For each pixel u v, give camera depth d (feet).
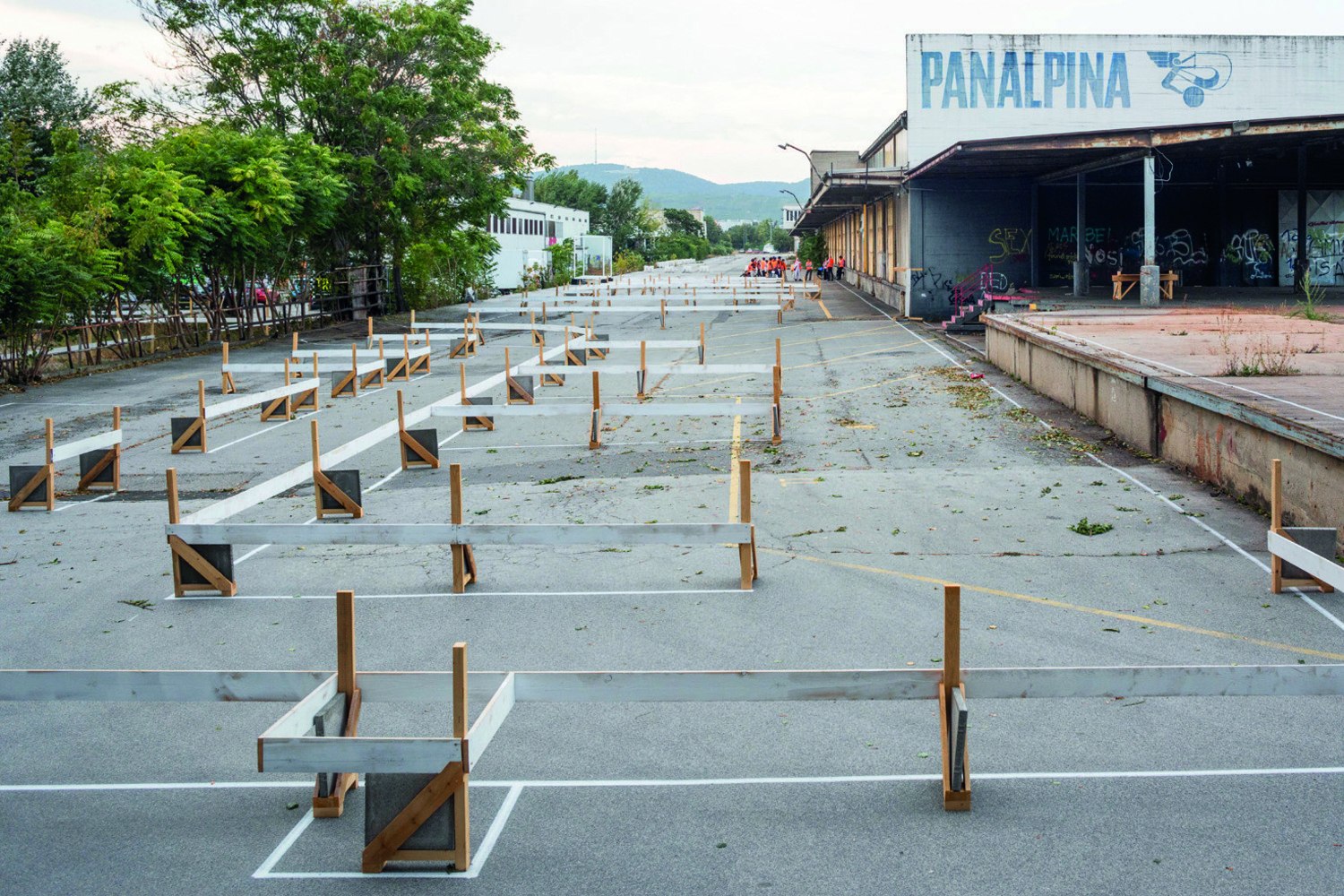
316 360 74.08
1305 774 20.58
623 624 30.60
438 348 112.78
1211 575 33.30
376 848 17.83
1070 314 85.10
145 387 87.51
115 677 20.07
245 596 34.40
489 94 151.94
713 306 160.97
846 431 59.77
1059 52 122.01
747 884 17.26
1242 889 16.79
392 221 144.36
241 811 20.26
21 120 116.37
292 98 138.51
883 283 158.30
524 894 17.12
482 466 54.54
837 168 215.10
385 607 32.73
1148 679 19.67
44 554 40.14
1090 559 35.35
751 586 33.58
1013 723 23.36
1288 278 126.41
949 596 19.54
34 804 20.65
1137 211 125.80
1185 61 122.42
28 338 89.56
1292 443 37.60
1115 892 16.80
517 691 19.98
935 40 122.11
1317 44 122.83
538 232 299.99
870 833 18.76
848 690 19.97
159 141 116.67
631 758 22.09
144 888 17.54
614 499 45.80
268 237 116.47
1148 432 50.44
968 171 117.29
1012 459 51.08
